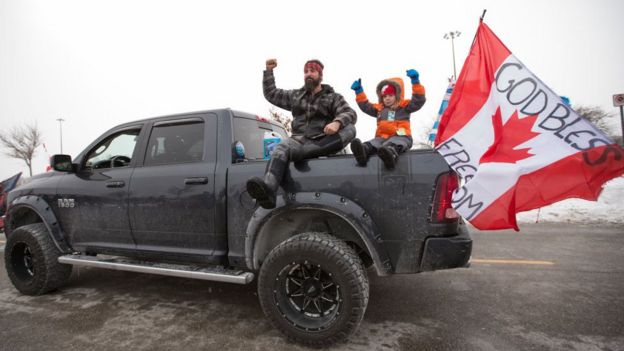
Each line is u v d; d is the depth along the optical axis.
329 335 2.24
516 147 2.19
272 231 2.76
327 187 2.42
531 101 2.23
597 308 2.83
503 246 5.04
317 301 2.38
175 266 2.89
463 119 2.36
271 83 3.29
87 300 3.27
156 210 3.02
